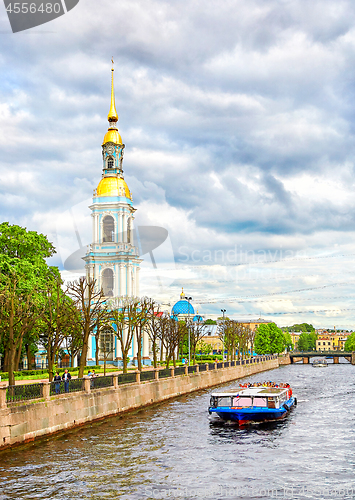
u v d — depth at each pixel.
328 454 34.09
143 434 40.03
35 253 75.56
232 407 46.41
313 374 126.19
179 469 30.23
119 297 95.25
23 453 32.78
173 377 67.38
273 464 31.50
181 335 103.62
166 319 108.75
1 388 32.56
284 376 117.12
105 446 35.50
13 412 33.56
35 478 28.11
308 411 54.28
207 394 71.00
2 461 30.92
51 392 38.34
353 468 30.67
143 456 33.03
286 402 53.06
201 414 50.78
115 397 48.81
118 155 114.56
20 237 73.31
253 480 28.28
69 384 41.25
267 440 38.56
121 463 31.30
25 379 61.00
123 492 26.19
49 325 56.91
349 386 88.12
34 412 35.62
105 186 111.44
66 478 28.20
